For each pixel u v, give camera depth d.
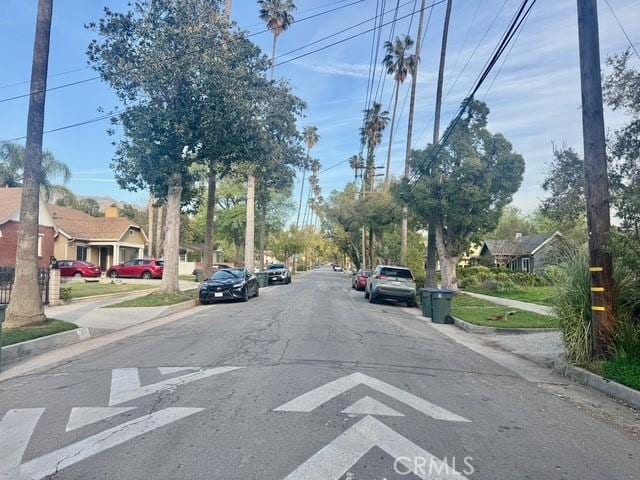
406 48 42.12
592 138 9.15
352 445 5.03
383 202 41.47
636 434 5.89
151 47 18.48
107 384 7.55
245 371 8.14
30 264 12.95
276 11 42.03
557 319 10.19
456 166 23.23
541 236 52.34
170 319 16.38
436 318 16.89
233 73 18.75
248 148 21.20
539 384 8.35
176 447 4.96
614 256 8.91
